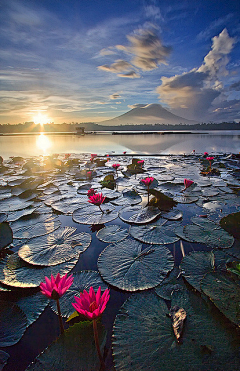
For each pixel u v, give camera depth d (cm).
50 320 124
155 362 95
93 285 151
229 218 198
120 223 258
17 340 111
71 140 2150
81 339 103
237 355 95
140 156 955
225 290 129
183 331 108
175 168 626
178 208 297
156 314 123
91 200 269
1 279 156
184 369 91
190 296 134
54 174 561
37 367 93
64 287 97
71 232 234
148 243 206
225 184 412
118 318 121
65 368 92
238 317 108
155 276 158
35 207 313
